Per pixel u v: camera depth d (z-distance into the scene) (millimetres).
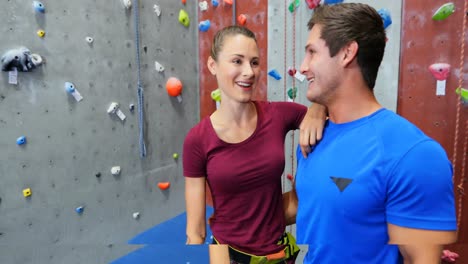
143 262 776
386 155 483
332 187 533
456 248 1283
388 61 1448
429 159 448
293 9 1705
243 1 1964
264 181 729
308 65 575
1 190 1362
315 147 626
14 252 1301
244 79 712
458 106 1285
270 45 1852
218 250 751
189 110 2354
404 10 1385
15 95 1380
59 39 1521
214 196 782
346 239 525
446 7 1255
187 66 2295
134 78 1909
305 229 601
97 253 948
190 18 2279
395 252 503
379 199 490
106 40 1732
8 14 1333
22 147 1419
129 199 1929
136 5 1874
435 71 1312
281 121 793
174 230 1997
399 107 1452
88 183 1695
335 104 583
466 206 1318
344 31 521
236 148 723
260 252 748
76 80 1606
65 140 1580
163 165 2164
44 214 1512
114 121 1811
